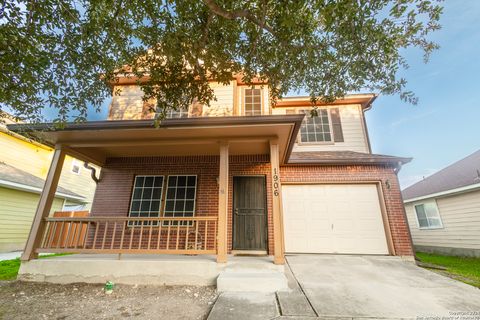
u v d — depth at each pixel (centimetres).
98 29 325
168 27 340
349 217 650
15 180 844
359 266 504
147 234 603
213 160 653
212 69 412
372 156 690
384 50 326
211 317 274
